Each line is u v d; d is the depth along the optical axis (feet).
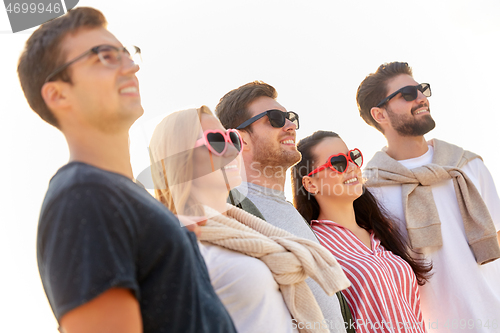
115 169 3.24
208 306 3.05
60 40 3.08
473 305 7.91
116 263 2.45
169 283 2.76
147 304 2.71
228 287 4.42
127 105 3.20
